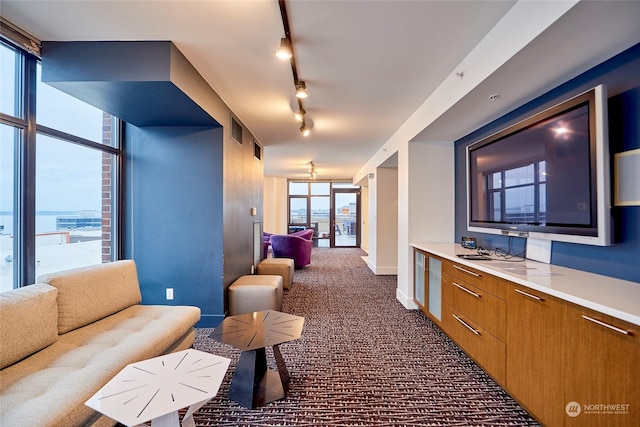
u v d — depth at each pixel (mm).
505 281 1756
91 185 2820
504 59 1726
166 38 1990
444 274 2633
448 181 3672
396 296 4188
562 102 1834
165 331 1960
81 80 2031
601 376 1173
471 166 2916
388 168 5723
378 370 2188
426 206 3656
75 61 2035
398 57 2191
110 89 2150
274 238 6234
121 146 3150
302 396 1875
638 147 1513
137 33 1937
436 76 2490
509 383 1720
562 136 1790
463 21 1775
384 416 1693
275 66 2342
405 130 3723
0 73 1954
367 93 2842
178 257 3061
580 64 1735
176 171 3057
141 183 3055
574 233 1700
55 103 2369
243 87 2729
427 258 3062
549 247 2078
